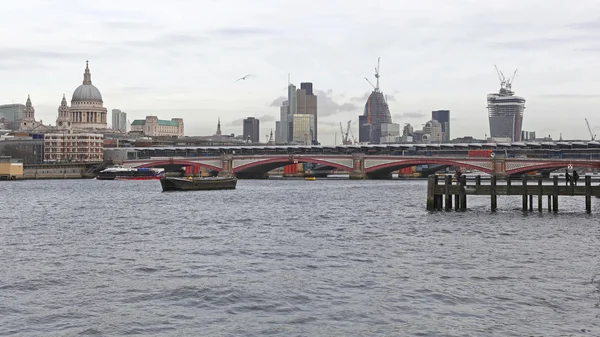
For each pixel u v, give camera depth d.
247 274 54.19
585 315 41.56
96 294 47.56
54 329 39.47
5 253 66.44
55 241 75.75
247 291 47.91
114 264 59.41
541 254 63.03
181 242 74.06
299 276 53.19
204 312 42.84
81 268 57.47
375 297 46.12
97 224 95.00
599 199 145.38
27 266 58.69
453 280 51.19
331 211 115.75
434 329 39.09
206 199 152.62
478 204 123.88
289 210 118.62
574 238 74.00
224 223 95.25
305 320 41.03
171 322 40.75
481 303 44.41
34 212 117.38
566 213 100.94
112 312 42.91
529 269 55.34
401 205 129.12
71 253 66.19
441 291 47.50
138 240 76.19
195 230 86.38
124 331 39.06
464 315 41.75
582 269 55.25
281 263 59.25
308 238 76.81
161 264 59.16
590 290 47.75
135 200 149.62
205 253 65.31
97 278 53.06
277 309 43.38
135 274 54.56
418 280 51.25
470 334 38.19
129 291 48.34
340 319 41.19
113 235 81.38
